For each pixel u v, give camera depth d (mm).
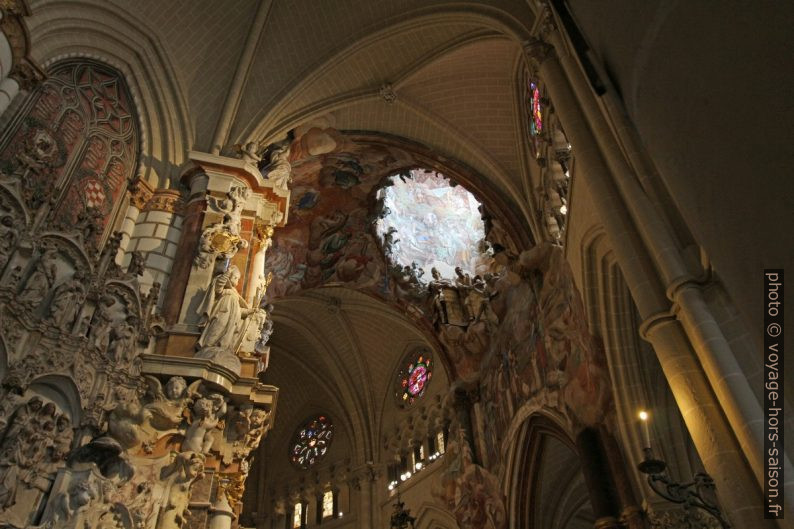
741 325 6512
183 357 9984
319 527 24391
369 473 24109
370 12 15508
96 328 9281
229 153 14359
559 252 14547
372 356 25906
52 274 8883
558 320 13969
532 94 15523
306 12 15320
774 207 1852
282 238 20078
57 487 7844
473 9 14375
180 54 14336
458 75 16875
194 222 12586
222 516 9508
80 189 11258
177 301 11281
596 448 11797
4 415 7648
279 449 28156
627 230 8156
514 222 17125
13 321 8133
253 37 14961
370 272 21766
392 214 21906
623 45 2641
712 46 2055
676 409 10836
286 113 15812
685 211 2477
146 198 12820
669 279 7020
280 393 28562
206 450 9484
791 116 1746
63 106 11578
